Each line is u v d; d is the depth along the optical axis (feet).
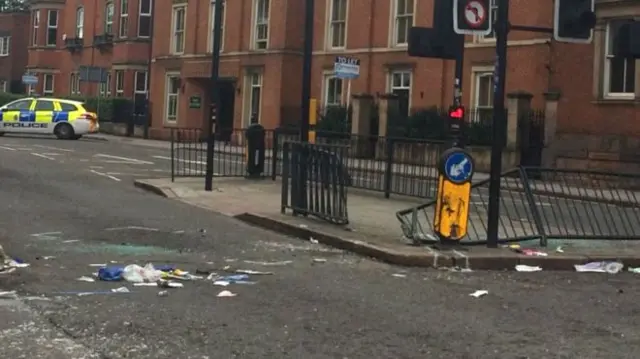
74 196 47.19
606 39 73.00
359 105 91.56
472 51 87.97
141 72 139.54
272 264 29.40
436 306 23.39
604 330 21.06
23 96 161.27
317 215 38.47
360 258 31.32
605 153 72.23
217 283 25.57
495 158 31.86
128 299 23.02
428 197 47.70
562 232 37.22
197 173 60.59
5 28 193.77
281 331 20.20
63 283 24.82
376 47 100.37
